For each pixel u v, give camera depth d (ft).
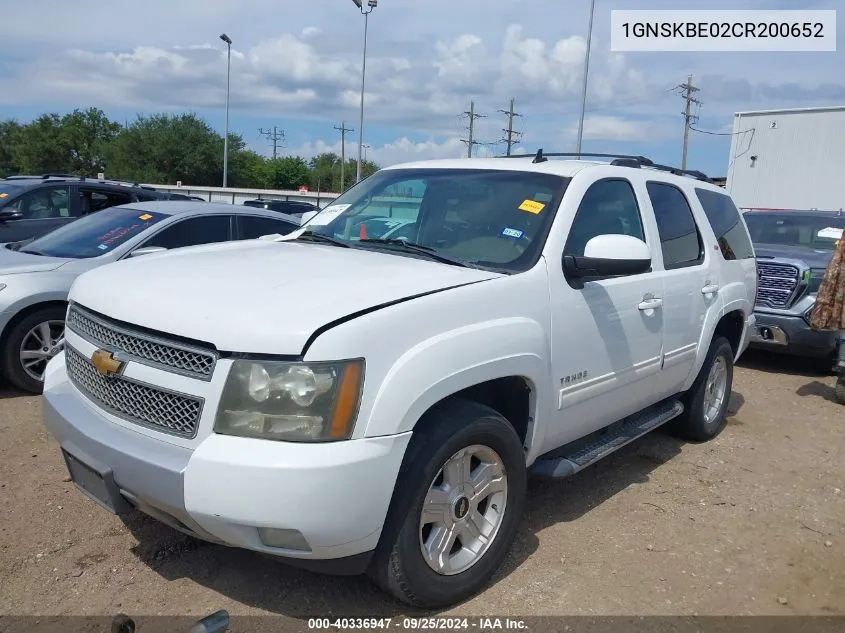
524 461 10.93
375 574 9.41
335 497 8.22
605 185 13.38
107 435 9.12
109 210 23.49
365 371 8.50
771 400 22.74
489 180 13.17
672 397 16.71
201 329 8.59
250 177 295.48
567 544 12.23
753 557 12.17
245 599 10.11
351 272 10.36
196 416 8.50
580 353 11.91
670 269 14.87
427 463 9.22
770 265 25.95
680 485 15.15
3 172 288.30
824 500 14.79
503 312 10.41
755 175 77.25
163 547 11.39
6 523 11.91
